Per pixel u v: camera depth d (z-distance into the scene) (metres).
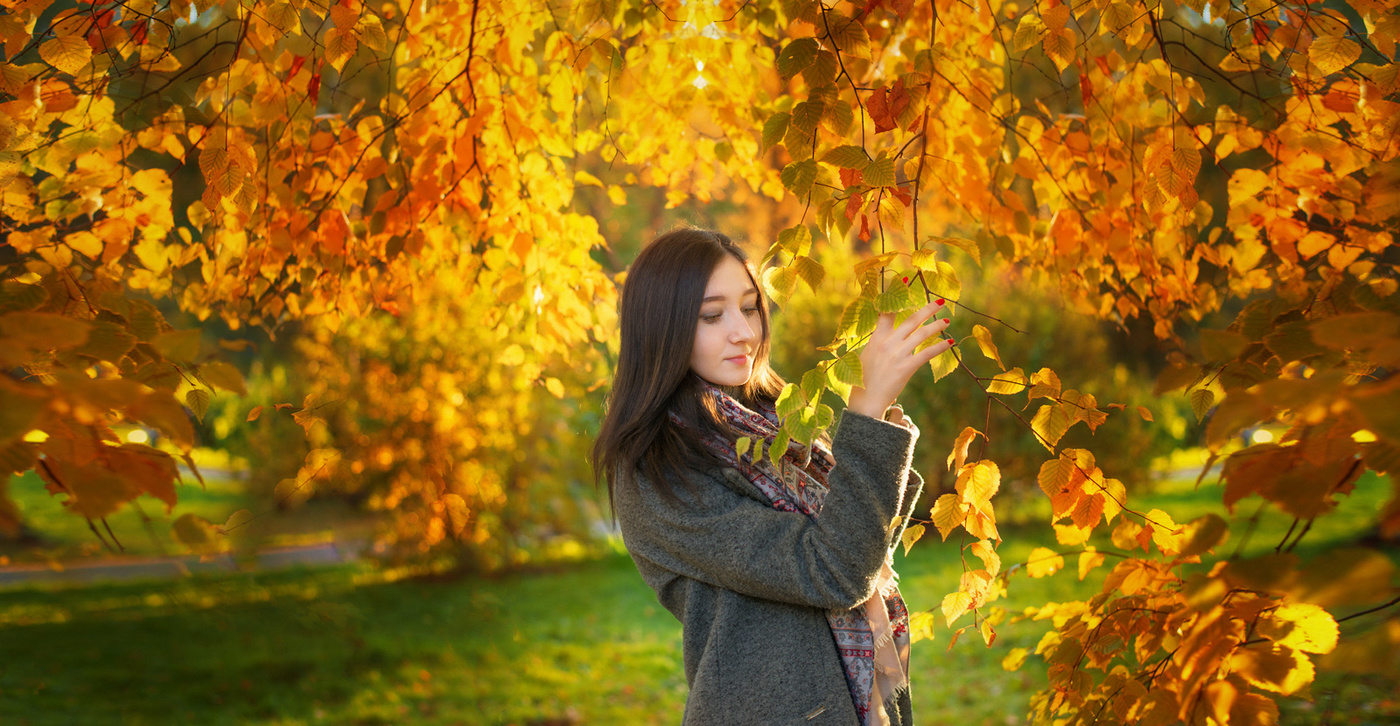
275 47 2.00
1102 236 2.32
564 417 6.48
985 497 1.42
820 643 1.38
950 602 1.52
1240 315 1.38
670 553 1.47
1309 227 1.81
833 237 1.33
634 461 1.48
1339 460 0.98
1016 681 4.65
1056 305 7.41
